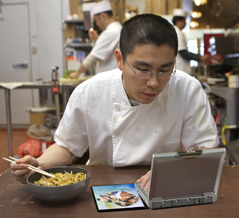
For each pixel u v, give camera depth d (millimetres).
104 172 1205
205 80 4434
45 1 5383
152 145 1269
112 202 936
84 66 3453
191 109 1295
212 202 933
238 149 1764
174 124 1293
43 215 866
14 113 5641
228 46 5082
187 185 912
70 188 908
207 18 5648
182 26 4324
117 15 4816
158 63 948
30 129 3648
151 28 944
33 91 5559
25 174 1070
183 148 1509
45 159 1234
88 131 1334
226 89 3318
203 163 898
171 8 5199
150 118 1255
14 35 5516
